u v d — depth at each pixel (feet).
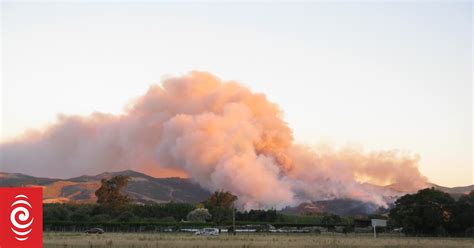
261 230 440.04
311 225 497.46
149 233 394.52
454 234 397.19
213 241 258.37
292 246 217.77
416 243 253.24
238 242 248.11
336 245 224.94
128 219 590.96
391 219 441.27
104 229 451.94
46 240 259.60
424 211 399.65
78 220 577.43
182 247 209.26
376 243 245.65
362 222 514.68
